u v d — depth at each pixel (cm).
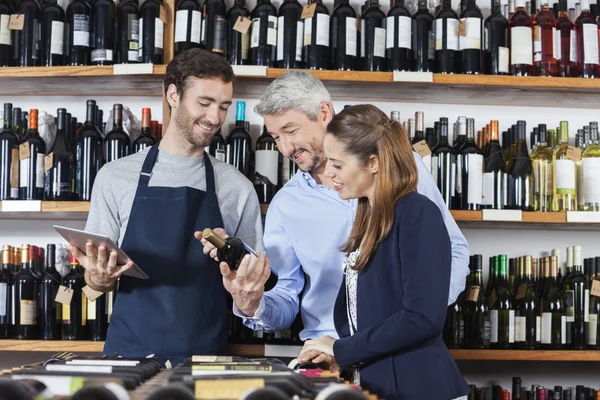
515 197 278
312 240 226
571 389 298
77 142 271
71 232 194
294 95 210
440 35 276
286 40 273
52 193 269
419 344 170
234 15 276
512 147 286
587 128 285
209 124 220
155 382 124
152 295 217
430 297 166
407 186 175
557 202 277
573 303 280
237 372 125
